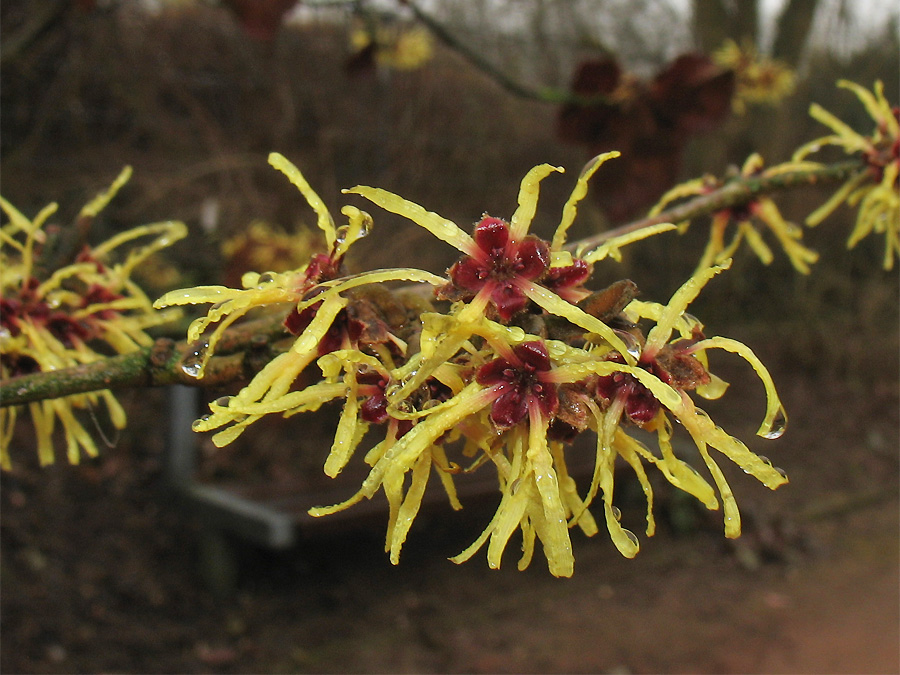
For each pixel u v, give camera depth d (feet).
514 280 2.38
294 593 13.35
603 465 2.33
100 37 15.99
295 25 19.49
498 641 12.65
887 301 26.66
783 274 26.89
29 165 15.51
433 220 2.40
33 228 3.61
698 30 23.66
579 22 25.41
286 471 15.20
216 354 3.04
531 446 2.29
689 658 12.41
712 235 4.60
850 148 4.53
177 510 13.93
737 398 22.84
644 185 9.66
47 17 9.45
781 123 24.31
